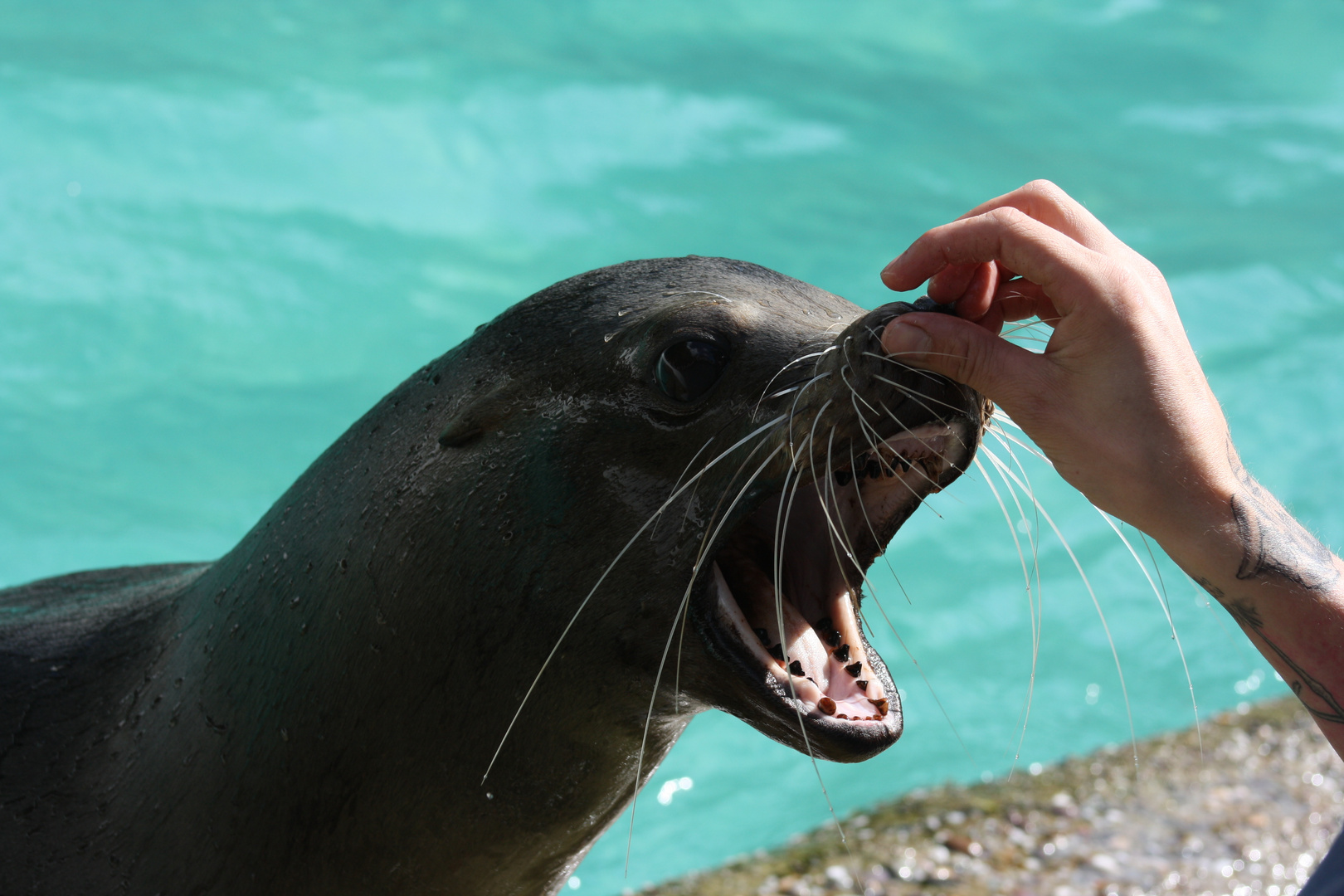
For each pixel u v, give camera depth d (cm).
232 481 827
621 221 1126
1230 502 197
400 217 1093
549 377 253
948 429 225
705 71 1411
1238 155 1365
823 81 1432
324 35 1350
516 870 277
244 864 268
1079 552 789
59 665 296
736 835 564
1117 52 1575
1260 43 1620
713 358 241
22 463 816
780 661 239
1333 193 1292
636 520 243
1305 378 956
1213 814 503
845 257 1102
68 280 962
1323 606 198
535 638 250
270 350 945
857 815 514
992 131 1366
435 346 961
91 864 274
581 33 1448
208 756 271
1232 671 676
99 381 900
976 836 486
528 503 249
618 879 532
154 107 1156
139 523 780
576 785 264
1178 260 1145
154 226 1031
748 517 258
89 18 1319
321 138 1162
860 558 255
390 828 265
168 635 291
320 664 263
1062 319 198
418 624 255
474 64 1322
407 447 265
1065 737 626
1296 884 456
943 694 661
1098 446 197
